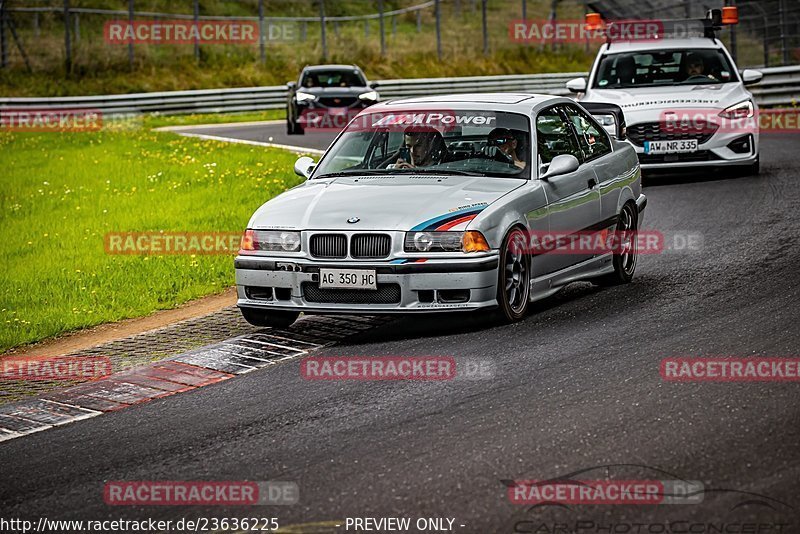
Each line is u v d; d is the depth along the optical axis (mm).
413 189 25297
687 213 38969
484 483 15320
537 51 130750
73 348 26625
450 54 124938
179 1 129875
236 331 26438
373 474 15984
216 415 19578
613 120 45719
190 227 40438
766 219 36531
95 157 61188
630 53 49656
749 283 27594
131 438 18609
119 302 30750
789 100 76812
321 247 24312
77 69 107938
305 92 77375
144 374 22766
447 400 19359
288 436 18062
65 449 18281
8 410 20859
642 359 21188
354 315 26125
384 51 122250
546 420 17875
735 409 17797
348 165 27766
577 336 23406
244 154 60344
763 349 21391
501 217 24484
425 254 23766
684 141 45375
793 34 93562
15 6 121750
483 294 23922
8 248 38656
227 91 101312
